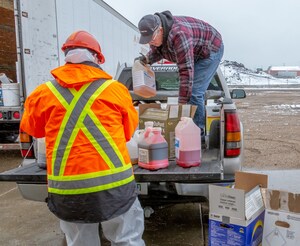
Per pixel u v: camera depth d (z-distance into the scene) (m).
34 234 3.95
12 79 8.23
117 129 2.35
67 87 2.30
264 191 2.83
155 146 2.99
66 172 2.24
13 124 6.82
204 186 3.15
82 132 2.24
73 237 2.48
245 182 3.01
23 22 5.79
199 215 4.28
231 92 5.37
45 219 4.38
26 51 5.87
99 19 8.45
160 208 4.45
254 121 12.88
